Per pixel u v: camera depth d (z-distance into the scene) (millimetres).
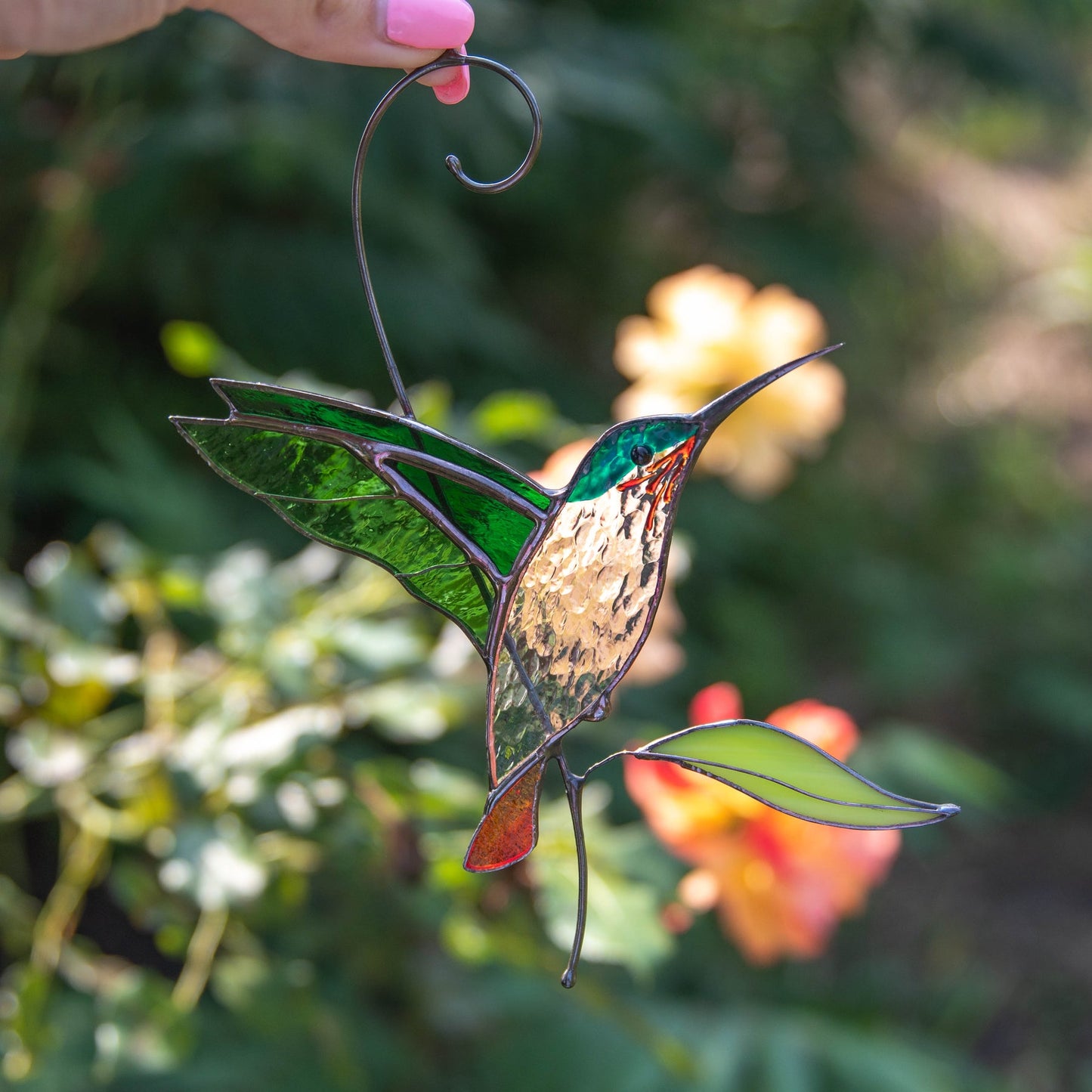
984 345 3723
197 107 1495
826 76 2771
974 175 4426
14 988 657
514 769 458
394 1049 980
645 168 2385
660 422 449
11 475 1325
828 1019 1462
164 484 1401
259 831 662
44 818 1144
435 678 692
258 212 1683
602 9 2285
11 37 504
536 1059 1082
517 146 1764
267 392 446
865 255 2885
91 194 1198
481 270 1916
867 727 2451
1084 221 4414
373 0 471
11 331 1167
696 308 895
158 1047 634
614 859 669
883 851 685
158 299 1613
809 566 2656
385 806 646
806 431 937
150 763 638
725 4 2652
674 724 1585
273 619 677
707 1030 1088
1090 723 2488
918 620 2684
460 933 649
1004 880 2240
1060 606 2893
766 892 681
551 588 454
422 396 679
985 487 3244
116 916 1373
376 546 461
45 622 674
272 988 680
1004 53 2848
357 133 1584
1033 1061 1831
